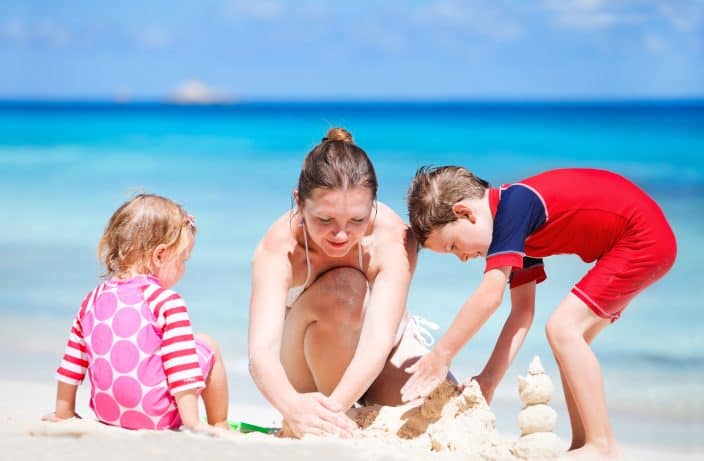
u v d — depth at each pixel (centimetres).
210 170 2305
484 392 436
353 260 456
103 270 1045
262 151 2900
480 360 700
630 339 779
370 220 454
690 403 608
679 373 678
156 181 2044
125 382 380
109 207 1622
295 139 3469
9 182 2056
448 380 425
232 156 2722
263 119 5369
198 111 7194
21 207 1633
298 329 470
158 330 387
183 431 371
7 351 719
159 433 359
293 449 342
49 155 2838
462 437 376
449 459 350
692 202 1677
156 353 385
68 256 1139
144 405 380
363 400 482
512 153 2805
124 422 383
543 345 750
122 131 4094
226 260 1099
